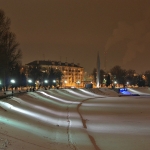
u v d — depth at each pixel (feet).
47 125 115.55
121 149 80.69
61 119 143.23
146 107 225.56
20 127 96.02
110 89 470.80
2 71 239.30
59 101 250.57
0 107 126.93
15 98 176.24
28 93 226.79
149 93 468.34
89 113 178.19
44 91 288.30
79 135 99.60
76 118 150.61
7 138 76.64
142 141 91.25
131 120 144.36
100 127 119.65
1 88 320.09
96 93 415.23
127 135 101.30
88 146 82.33
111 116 162.50
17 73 354.54
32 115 132.36
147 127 120.37
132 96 398.62
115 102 281.33
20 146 71.41
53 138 91.20
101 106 232.12
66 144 83.15
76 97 335.06
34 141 80.53
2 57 222.48
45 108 176.96
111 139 93.97
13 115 117.50
